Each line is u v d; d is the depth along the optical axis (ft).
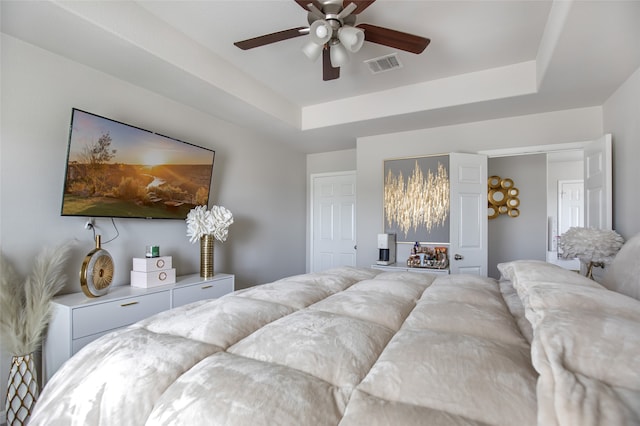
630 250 5.13
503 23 7.61
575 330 2.19
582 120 10.69
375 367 2.54
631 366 1.84
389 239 13.00
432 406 2.07
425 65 9.65
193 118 10.87
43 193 7.19
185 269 10.70
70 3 5.90
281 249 15.74
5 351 6.25
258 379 2.41
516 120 11.59
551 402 1.79
